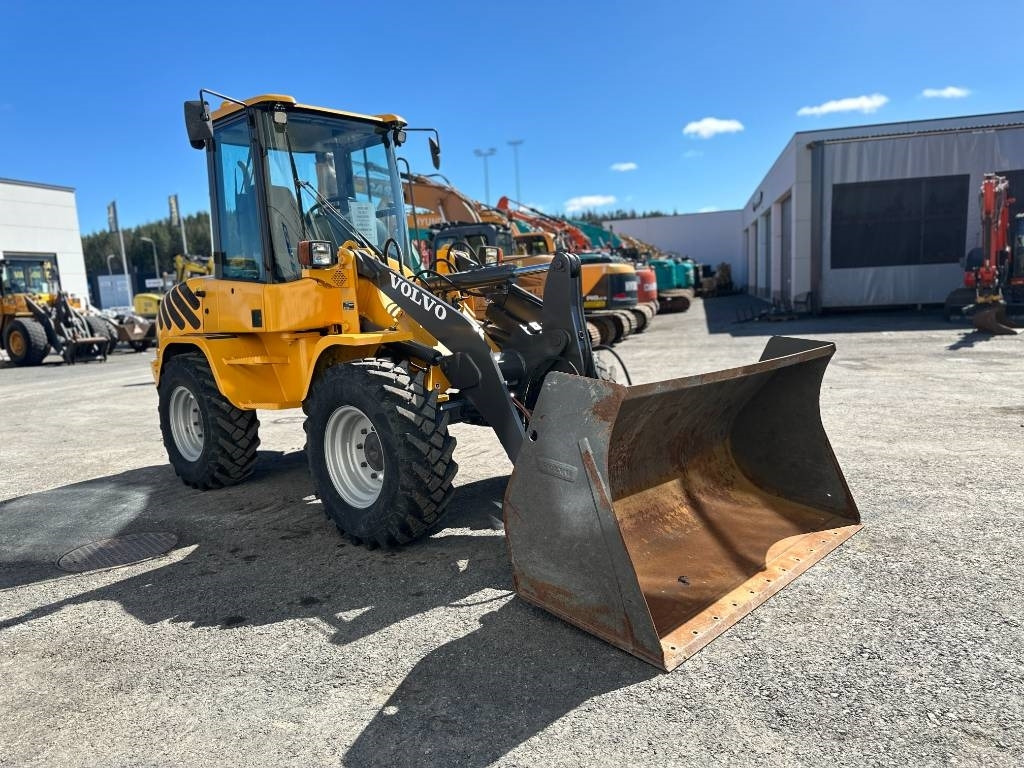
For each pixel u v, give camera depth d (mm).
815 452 3951
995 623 2883
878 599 3115
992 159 19016
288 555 3992
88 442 7652
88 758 2324
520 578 3172
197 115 4074
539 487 2986
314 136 4680
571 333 3996
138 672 2840
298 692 2643
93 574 3877
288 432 7668
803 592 3201
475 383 3809
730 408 3959
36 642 3131
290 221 4531
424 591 3418
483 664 2750
